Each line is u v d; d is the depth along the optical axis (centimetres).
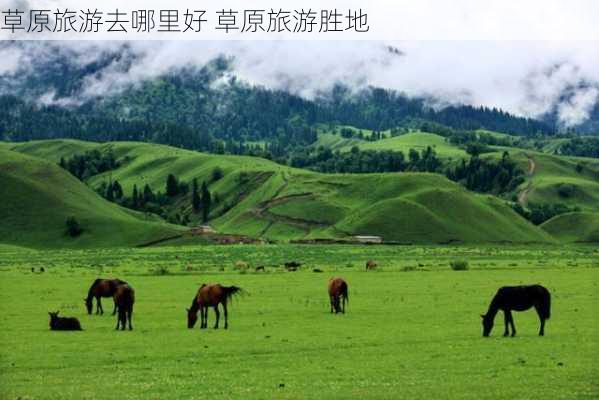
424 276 10106
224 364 3612
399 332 4653
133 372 3431
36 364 3650
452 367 3475
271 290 7931
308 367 3509
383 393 2938
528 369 3406
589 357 3712
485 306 6156
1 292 7881
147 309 6156
